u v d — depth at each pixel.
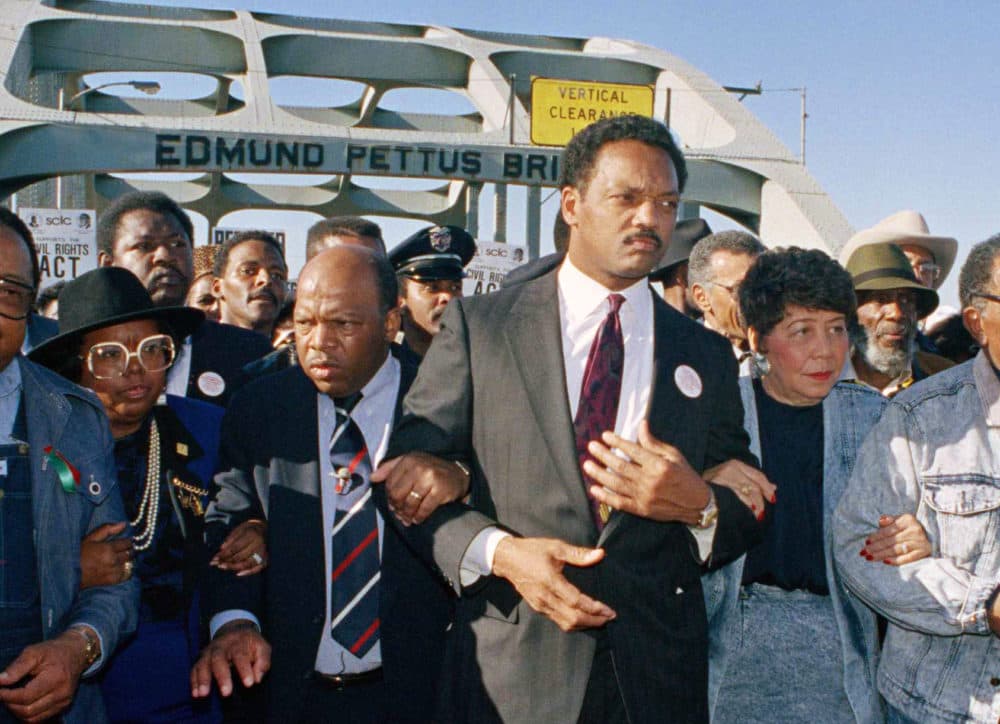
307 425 2.96
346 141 33.09
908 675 2.68
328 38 46.00
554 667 2.35
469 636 2.47
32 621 2.40
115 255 4.60
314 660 2.79
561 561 2.21
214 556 2.83
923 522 2.70
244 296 5.25
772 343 2.88
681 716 2.40
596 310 2.53
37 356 2.83
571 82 29.14
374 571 2.88
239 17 47.31
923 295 3.87
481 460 2.47
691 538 2.47
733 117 42.28
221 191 51.88
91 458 2.58
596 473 2.28
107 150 31.88
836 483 2.91
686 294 5.07
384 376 3.08
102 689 2.84
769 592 2.88
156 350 2.94
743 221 41.38
